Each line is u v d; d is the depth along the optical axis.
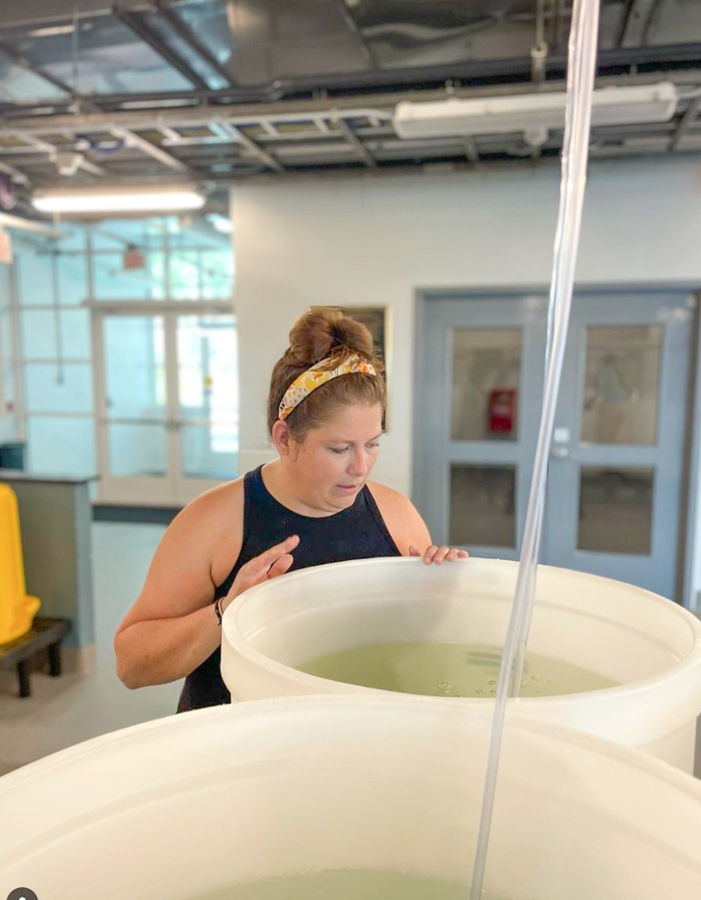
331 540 0.86
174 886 0.39
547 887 0.39
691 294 3.55
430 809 0.42
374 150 3.46
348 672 0.74
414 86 2.71
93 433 6.63
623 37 2.35
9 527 2.61
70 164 3.25
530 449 3.82
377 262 3.77
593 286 3.56
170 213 4.91
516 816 0.40
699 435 3.58
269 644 0.67
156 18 2.16
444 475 3.95
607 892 0.37
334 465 0.74
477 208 3.64
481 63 2.47
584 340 3.70
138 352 6.38
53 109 2.97
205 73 2.61
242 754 0.41
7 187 4.06
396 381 3.81
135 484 6.48
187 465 6.39
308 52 2.42
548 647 0.77
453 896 0.41
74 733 2.37
